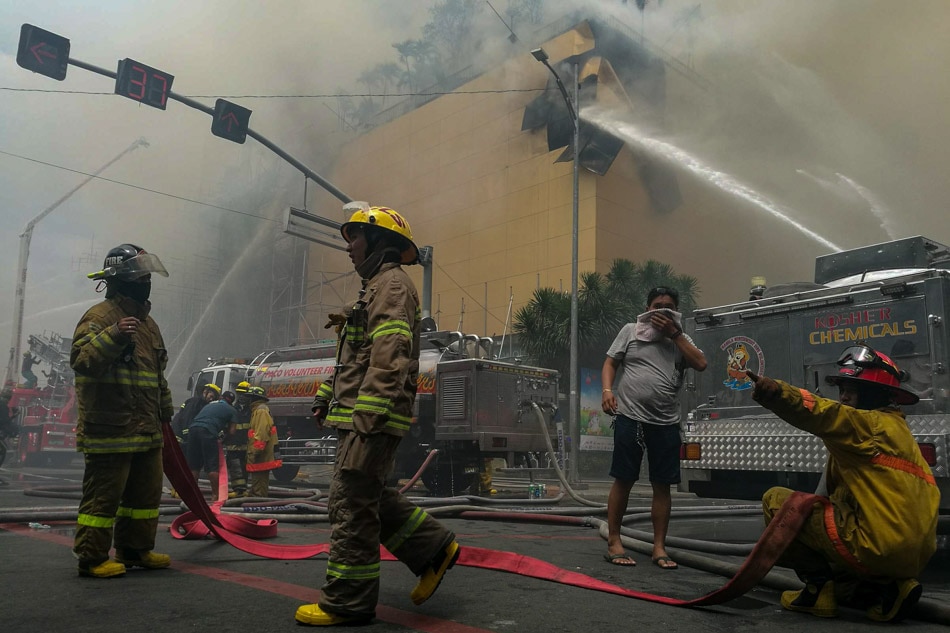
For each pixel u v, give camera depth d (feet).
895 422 9.70
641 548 15.52
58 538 16.39
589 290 72.69
